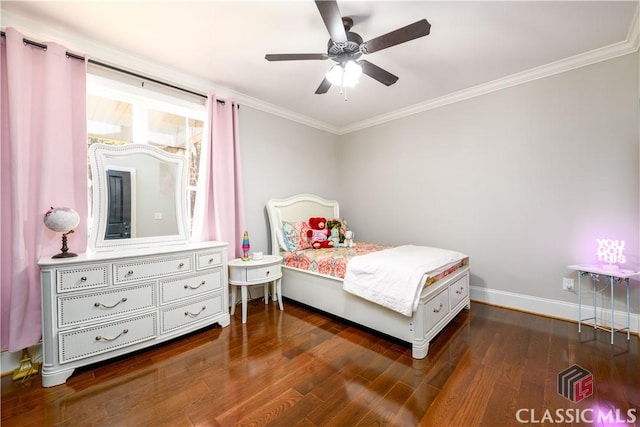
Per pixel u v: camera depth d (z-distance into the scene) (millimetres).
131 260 2053
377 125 4125
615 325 2430
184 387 1720
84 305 1854
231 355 2092
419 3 1791
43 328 1742
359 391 1665
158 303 2184
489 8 1844
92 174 2199
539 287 2797
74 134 2115
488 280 3113
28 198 1891
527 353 2062
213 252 2545
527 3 1799
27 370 1834
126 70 2402
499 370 1853
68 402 1587
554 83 2656
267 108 3559
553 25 2031
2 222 1816
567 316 2643
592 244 2506
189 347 2217
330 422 1427
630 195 2334
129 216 2373
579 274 2453
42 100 1943
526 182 2840
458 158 3297
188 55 2414
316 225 3588
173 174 2648
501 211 3002
